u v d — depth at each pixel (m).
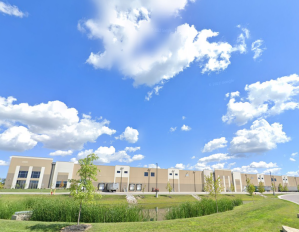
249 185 47.78
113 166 66.31
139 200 39.31
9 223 11.78
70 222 13.52
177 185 74.31
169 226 11.09
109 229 10.66
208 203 22.55
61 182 58.94
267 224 11.46
